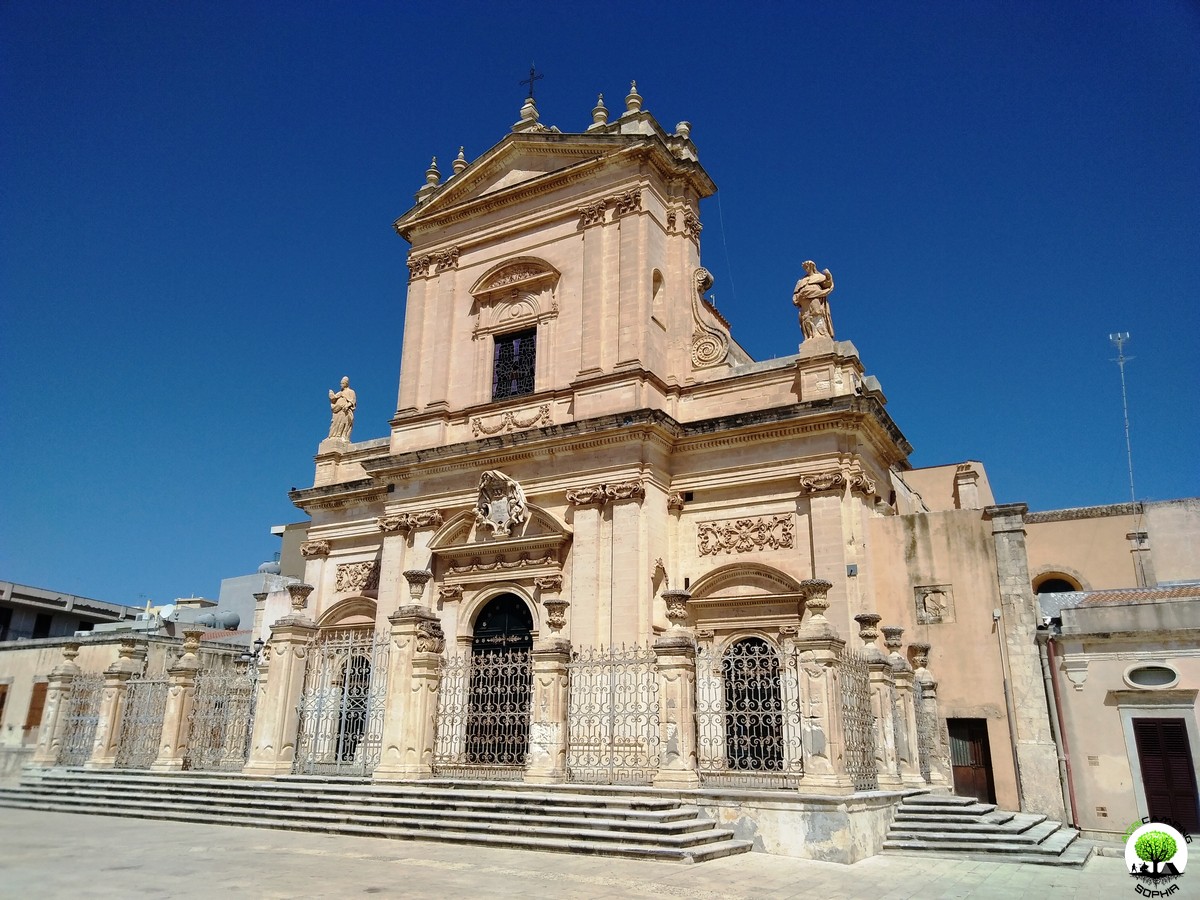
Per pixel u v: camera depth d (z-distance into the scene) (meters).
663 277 28.42
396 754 18.56
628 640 23.47
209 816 17.92
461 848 14.73
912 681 20.20
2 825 17.58
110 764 23.09
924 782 19.67
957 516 23.75
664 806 15.45
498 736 19.34
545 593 25.31
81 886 11.10
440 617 27.05
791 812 15.14
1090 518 27.50
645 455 25.12
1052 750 21.17
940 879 13.77
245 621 48.34
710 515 25.64
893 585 23.94
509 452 27.00
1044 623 22.47
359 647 20.89
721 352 27.53
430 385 30.36
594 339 27.19
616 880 12.16
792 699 17.20
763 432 25.14
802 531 24.23
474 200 31.05
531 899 10.77
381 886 11.33
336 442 33.38
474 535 27.27
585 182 29.19
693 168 29.45
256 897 10.51
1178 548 26.33
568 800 15.89
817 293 26.09
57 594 48.44
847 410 23.89
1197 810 19.28
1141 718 20.31
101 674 25.02
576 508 25.50
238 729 23.09
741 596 24.20
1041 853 16.19
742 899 11.32
